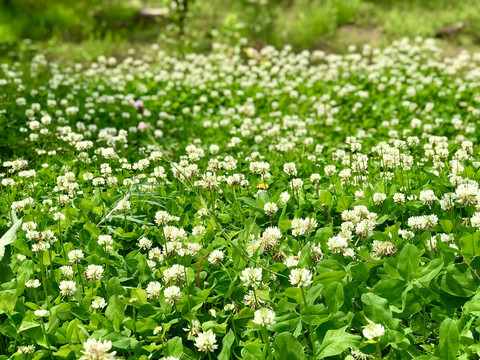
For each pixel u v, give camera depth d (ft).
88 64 9.93
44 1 12.65
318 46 10.74
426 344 1.96
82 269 2.49
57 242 2.70
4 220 3.03
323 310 1.98
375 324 1.77
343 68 8.90
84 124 5.94
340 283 2.01
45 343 1.97
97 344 1.59
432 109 6.89
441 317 2.01
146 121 6.45
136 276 2.45
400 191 3.23
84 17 12.53
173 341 1.91
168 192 3.47
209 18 12.37
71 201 3.27
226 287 2.31
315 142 5.70
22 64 8.63
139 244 2.78
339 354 1.84
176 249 2.42
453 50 10.12
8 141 4.83
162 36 10.60
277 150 4.73
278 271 2.27
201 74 8.85
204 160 4.53
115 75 8.85
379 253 2.30
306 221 2.46
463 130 6.12
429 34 11.01
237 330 2.08
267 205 2.60
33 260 2.57
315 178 3.43
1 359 1.92
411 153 4.64
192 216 3.20
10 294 2.26
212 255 2.36
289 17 12.26
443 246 2.29
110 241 2.59
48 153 4.30
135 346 1.92
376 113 6.75
